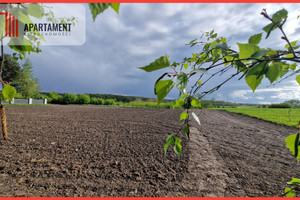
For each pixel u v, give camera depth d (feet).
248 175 10.61
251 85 1.96
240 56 1.68
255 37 2.08
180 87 1.30
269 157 13.82
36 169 10.46
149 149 14.35
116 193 8.36
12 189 8.35
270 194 8.46
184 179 9.84
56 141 15.87
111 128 21.77
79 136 17.74
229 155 14.03
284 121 31.07
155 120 28.53
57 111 38.65
